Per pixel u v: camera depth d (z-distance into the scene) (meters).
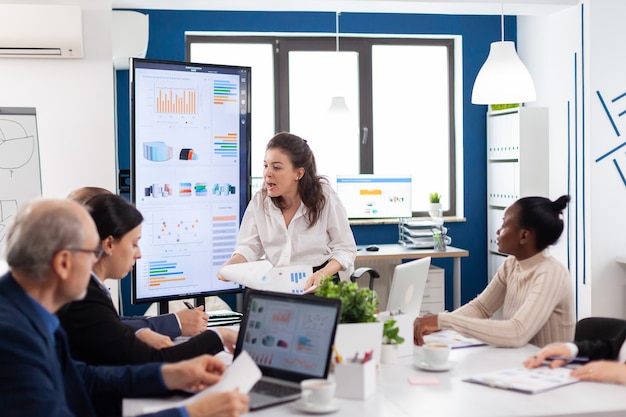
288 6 5.31
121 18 5.84
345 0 5.17
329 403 2.07
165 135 4.28
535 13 5.56
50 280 1.83
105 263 2.52
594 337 2.80
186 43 6.83
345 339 2.45
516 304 3.02
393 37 7.09
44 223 1.81
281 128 6.96
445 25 7.03
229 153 4.48
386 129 7.18
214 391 2.04
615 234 5.32
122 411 2.19
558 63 5.55
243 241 3.82
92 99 4.64
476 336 2.81
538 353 2.53
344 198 6.73
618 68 5.29
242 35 6.86
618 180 5.32
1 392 1.70
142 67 4.19
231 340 2.65
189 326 3.06
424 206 7.25
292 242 3.75
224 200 4.49
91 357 2.41
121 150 6.50
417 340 2.88
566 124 5.49
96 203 2.50
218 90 4.41
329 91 7.02
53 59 4.60
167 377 2.19
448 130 7.23
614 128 5.29
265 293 2.43
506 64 4.80
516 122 6.45
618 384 2.28
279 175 3.65
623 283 5.34
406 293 3.25
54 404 1.73
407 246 6.51
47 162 4.62
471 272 7.15
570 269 5.48
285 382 2.28
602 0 5.24
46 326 1.86
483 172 7.14
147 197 4.25
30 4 4.54
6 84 4.57
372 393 2.22
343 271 3.76
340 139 6.14
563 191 5.53
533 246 2.98
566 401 2.11
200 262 4.44
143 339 2.68
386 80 7.15
